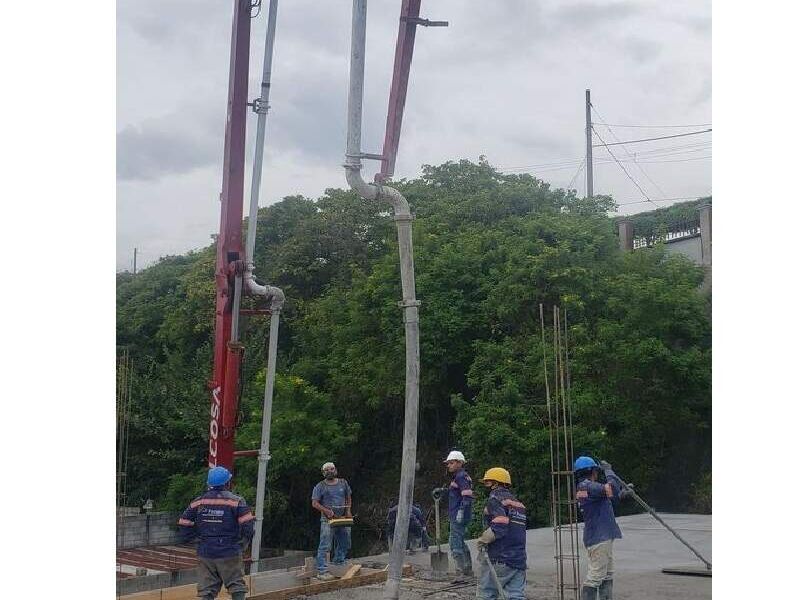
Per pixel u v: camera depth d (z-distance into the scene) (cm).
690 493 2167
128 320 3244
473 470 2183
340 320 2609
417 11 746
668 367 2080
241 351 1009
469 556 1106
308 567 1140
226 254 1023
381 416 2588
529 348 2108
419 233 2527
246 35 1028
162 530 2253
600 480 891
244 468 2317
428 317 2294
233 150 1028
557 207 2675
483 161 2953
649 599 941
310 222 2878
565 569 1155
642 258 2280
